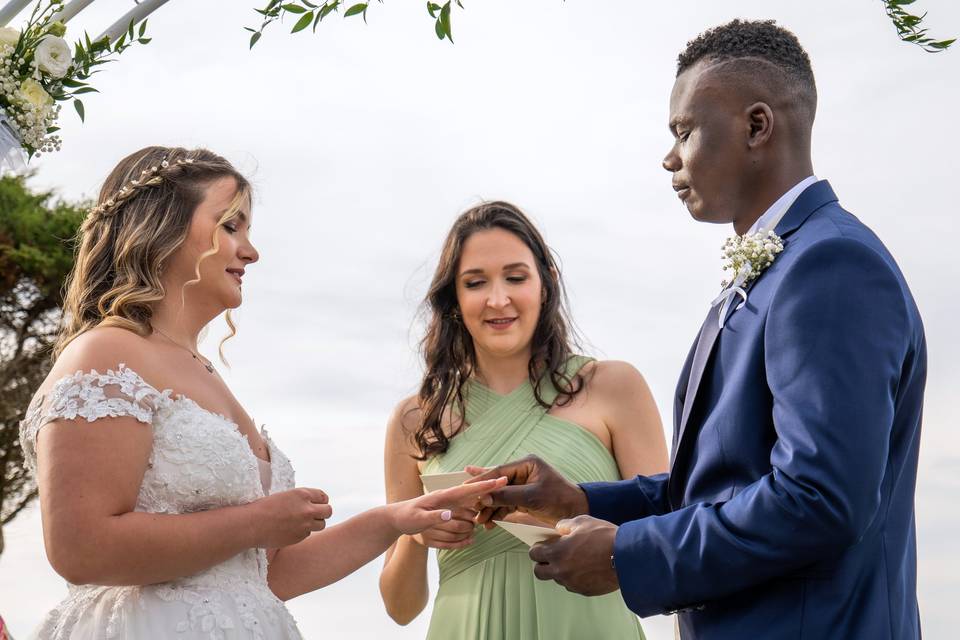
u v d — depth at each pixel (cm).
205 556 296
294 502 308
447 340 435
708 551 262
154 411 306
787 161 291
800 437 254
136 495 297
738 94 292
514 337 421
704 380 289
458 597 410
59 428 291
